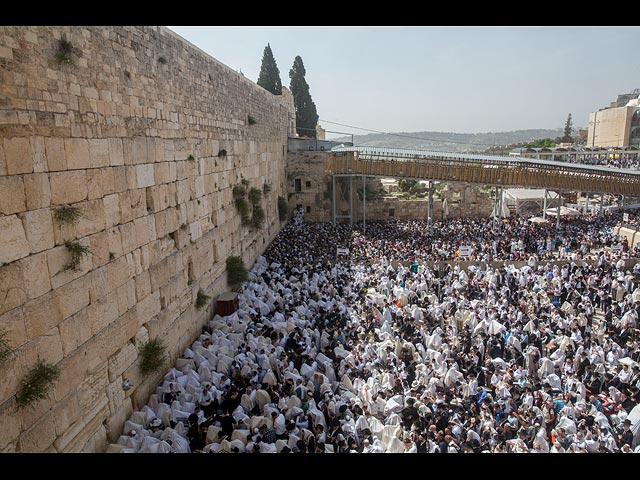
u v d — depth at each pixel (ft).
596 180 127.13
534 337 59.67
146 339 43.65
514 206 169.07
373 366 51.34
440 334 61.67
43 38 29.35
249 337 55.42
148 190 44.57
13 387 26.53
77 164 32.76
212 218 65.62
